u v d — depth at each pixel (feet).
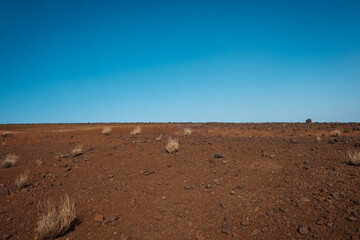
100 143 46.85
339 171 24.44
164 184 24.14
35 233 16.79
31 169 29.22
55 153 38.09
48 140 53.01
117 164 30.91
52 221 16.72
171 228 17.11
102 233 16.81
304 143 40.34
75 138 54.13
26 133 66.54
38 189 23.57
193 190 22.52
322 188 20.95
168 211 19.21
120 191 22.89
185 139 48.49
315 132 60.85
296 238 15.16
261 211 18.37
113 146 42.34
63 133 64.03
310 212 17.61
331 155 30.58
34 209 19.92
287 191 21.04
